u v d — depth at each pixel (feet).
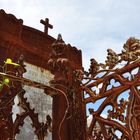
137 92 9.53
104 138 9.80
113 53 10.61
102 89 10.44
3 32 22.88
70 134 9.98
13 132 10.56
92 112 10.43
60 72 10.94
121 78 10.08
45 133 10.80
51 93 10.65
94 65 10.92
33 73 24.95
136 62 9.87
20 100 11.13
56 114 10.34
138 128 9.12
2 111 10.54
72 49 26.40
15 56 23.25
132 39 10.28
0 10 23.50
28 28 25.63
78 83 11.07
